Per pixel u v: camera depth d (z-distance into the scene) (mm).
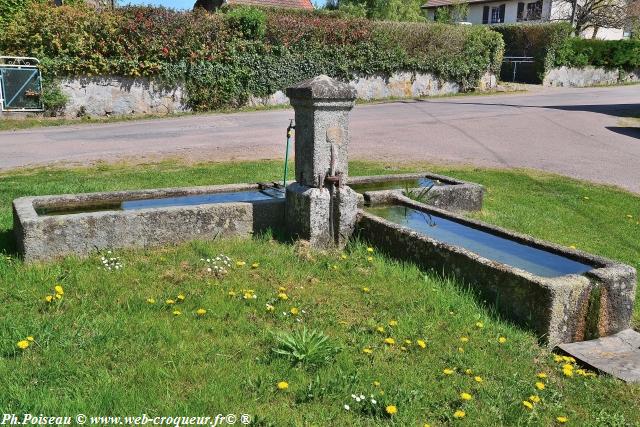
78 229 5234
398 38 23031
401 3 37812
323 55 21250
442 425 3131
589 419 3344
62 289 4461
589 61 33000
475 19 47406
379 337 4066
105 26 16906
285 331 4008
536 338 4301
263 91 20156
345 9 36125
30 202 5773
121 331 3852
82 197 6258
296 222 6039
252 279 4969
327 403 3213
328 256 5711
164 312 4223
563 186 9664
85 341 3688
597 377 3854
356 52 21969
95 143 12992
